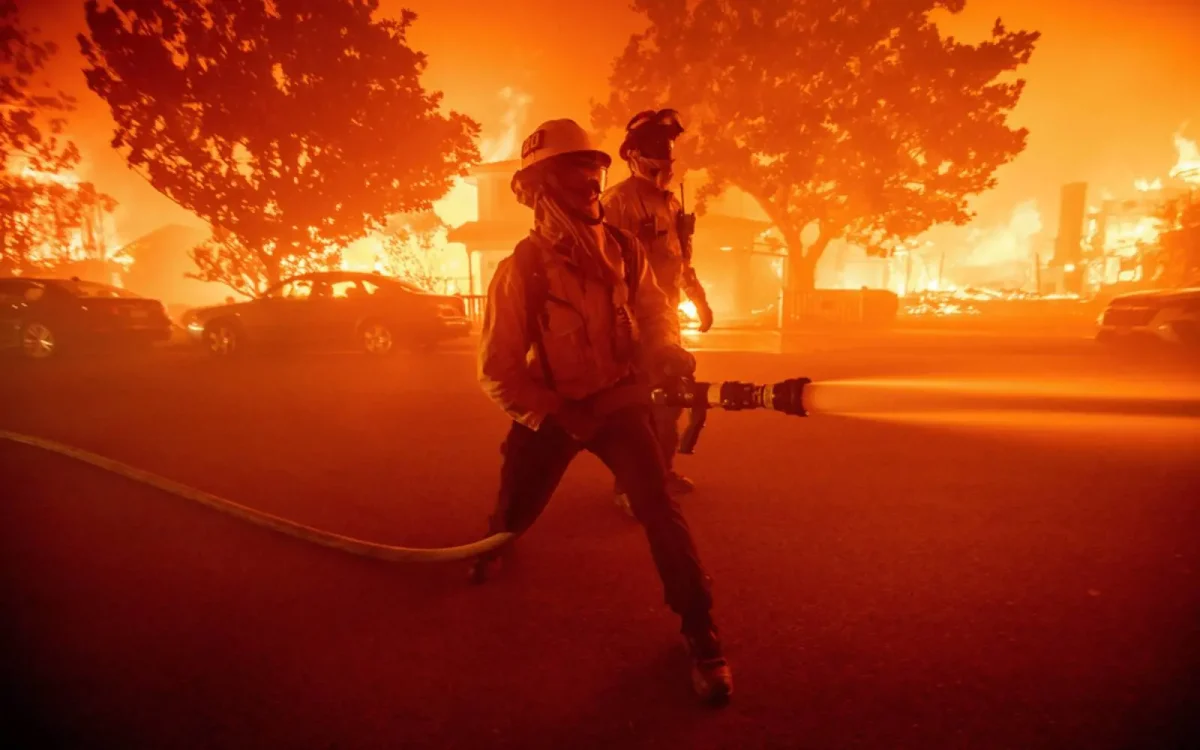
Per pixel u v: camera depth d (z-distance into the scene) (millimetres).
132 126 18031
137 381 10250
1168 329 10078
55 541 3771
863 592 2969
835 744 2027
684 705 2244
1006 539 3510
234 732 2152
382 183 19656
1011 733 2049
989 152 21656
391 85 19172
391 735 2129
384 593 3102
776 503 4141
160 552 3607
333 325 13547
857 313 22906
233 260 21250
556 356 2426
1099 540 3473
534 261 2385
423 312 13578
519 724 2168
